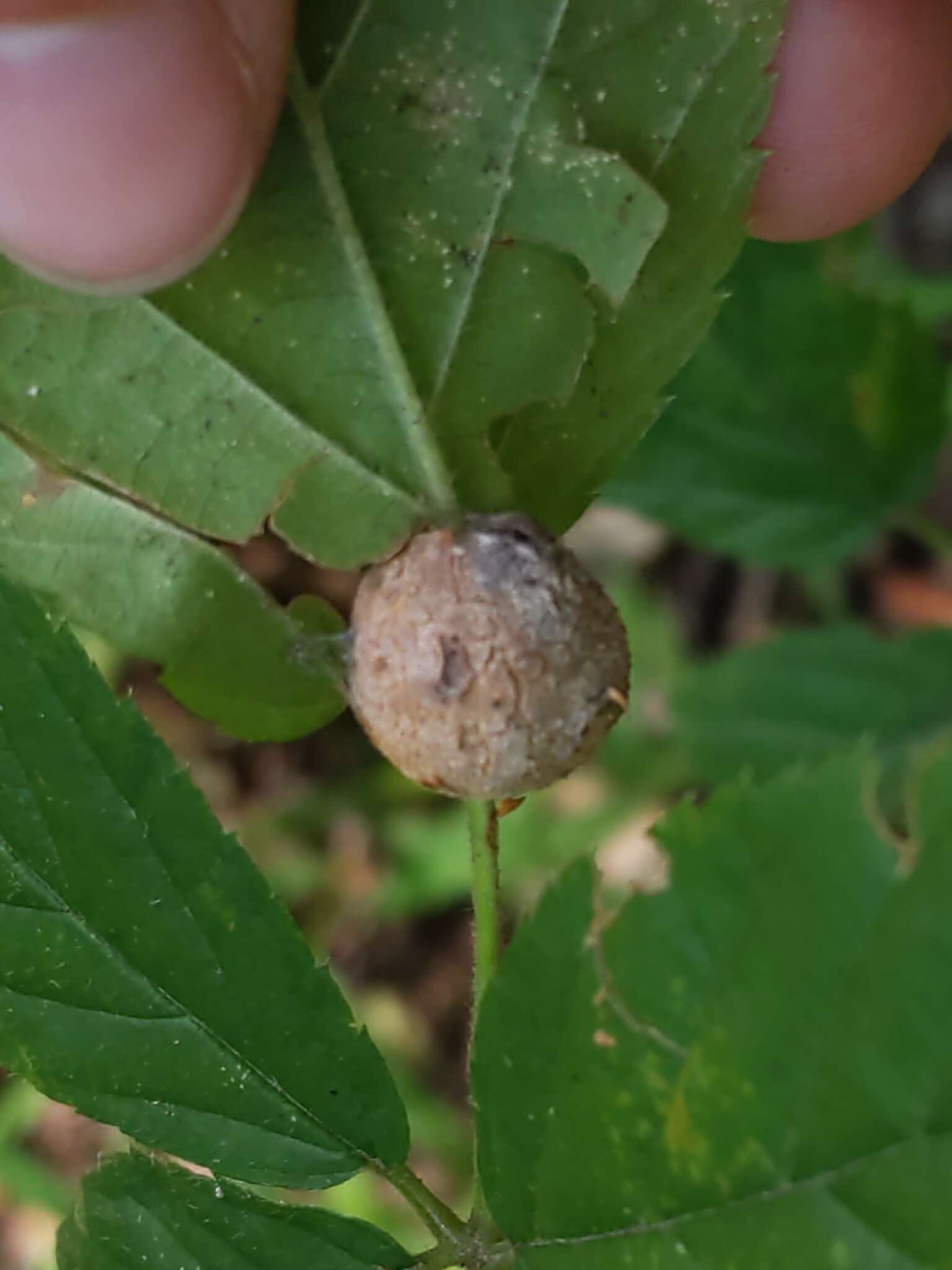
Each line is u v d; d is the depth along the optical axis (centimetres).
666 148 12
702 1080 10
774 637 20
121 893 11
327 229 11
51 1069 11
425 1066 25
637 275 12
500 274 11
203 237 11
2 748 11
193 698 12
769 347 18
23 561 12
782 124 16
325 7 11
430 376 12
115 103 11
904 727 20
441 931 26
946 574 25
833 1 15
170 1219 11
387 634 11
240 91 11
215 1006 11
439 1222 11
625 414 12
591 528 27
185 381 12
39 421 12
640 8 11
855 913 10
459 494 12
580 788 24
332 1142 11
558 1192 11
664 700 21
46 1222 24
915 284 22
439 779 12
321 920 26
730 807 10
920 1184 10
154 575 12
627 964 10
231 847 11
